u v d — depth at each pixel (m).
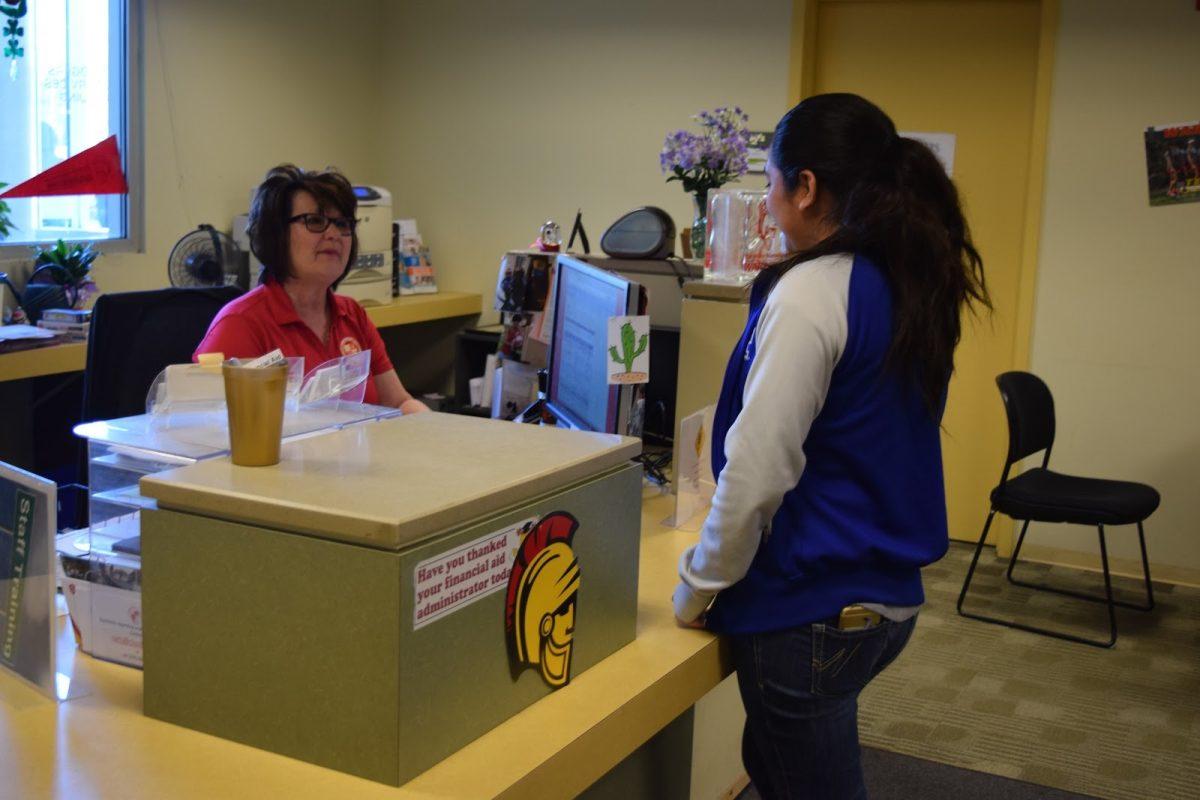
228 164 4.87
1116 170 4.28
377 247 4.96
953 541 4.85
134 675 1.36
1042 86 4.34
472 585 1.17
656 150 5.14
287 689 1.15
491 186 5.54
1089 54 4.26
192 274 4.50
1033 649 3.65
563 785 1.21
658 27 5.04
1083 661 3.56
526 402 2.80
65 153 4.26
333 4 5.36
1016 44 4.48
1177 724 3.12
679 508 2.05
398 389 2.53
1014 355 4.54
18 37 4.04
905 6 4.65
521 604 1.25
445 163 5.62
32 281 3.99
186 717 1.22
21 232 4.13
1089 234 4.36
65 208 4.27
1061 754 2.94
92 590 1.38
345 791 1.10
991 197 4.61
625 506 1.45
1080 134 4.32
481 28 5.43
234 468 1.26
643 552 1.92
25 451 3.98
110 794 1.08
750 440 1.36
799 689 1.48
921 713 3.17
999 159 4.58
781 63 4.82
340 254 2.26
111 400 2.53
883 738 3.01
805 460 1.41
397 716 1.09
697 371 2.17
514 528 1.22
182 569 1.19
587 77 5.23
